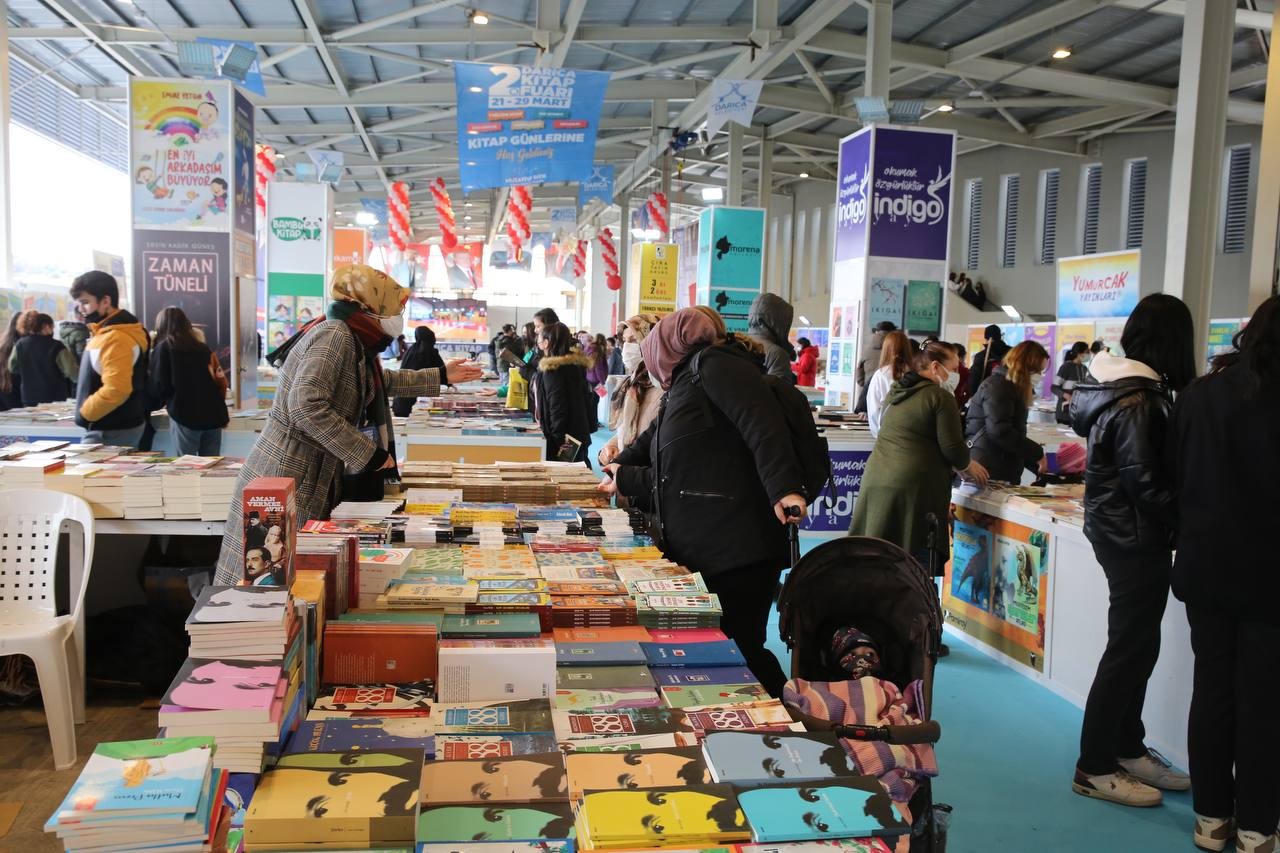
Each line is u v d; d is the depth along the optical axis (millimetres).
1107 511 2658
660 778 1390
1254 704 2295
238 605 1433
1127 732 2920
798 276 25891
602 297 34062
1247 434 2211
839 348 7602
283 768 1326
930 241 7168
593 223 32906
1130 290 11211
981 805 2795
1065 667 3594
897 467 3855
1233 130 14445
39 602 3057
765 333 4703
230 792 1290
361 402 2832
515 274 39438
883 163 7059
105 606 3775
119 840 1078
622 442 4035
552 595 2184
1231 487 2238
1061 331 12203
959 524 4414
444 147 18719
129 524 3250
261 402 8688
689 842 1225
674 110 16984
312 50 11570
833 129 17641
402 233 17203
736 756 1440
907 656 2189
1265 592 2219
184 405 4977
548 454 6043
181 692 1305
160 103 6297
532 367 7594
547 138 7902
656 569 2432
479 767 1393
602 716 1641
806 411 2521
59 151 12977
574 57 12719
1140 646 2703
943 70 11844
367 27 9781
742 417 2350
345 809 1200
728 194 15102
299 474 2764
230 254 6402
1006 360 5035
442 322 30125
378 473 3070
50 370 6215
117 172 15359
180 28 10281
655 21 11211
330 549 1908
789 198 26188
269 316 10883
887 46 9016
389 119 16109
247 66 6559
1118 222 16312
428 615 1953
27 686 3338
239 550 2760
